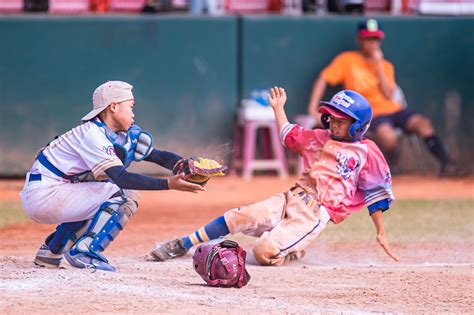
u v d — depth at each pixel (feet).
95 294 46.85
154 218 96.68
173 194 119.34
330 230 87.71
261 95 138.10
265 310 44.47
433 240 81.00
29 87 135.23
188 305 44.96
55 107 135.85
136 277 52.95
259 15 139.03
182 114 138.10
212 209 104.63
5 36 134.62
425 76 142.61
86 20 135.44
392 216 99.25
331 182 63.21
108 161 52.47
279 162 137.80
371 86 134.82
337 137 63.62
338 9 145.28
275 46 139.64
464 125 143.02
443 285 53.62
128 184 51.72
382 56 142.10
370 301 48.44
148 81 137.28
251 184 129.80
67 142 54.24
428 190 125.49
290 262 65.31
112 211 54.75
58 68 135.64
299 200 63.41
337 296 49.75
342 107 62.39
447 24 142.61
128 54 136.67
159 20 136.77
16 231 85.61
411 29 142.20
